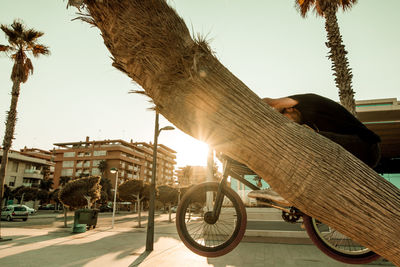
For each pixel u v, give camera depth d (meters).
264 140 1.07
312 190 1.07
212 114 1.06
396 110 11.55
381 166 18.25
